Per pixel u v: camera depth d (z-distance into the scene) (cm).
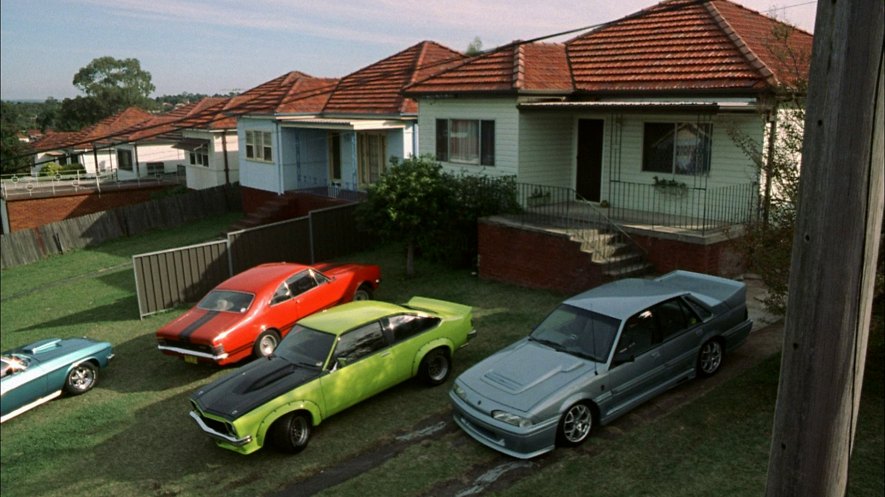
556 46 1994
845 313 374
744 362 1077
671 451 835
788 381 398
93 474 975
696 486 758
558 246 1527
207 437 1055
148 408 1192
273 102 2867
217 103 3638
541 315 1423
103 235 3011
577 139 1864
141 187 3675
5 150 5300
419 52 2812
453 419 1010
